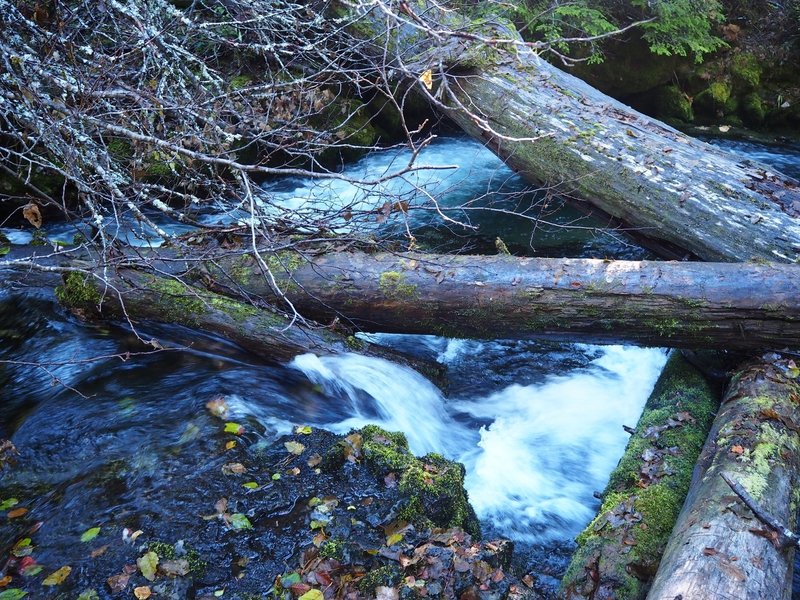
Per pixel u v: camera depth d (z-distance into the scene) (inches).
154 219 256.2
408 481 132.1
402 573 114.8
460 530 124.3
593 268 160.1
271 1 221.8
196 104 184.7
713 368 163.8
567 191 205.5
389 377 169.0
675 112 400.5
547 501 145.9
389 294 167.9
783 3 416.8
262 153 282.5
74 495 133.7
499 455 158.9
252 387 166.1
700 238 177.5
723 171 185.3
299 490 135.6
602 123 206.7
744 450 124.1
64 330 184.7
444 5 269.4
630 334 160.2
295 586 113.0
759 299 149.6
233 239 187.5
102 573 115.4
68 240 236.7
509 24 251.6
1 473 140.5
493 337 169.8
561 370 190.5
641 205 188.1
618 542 114.4
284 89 236.2
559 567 128.6
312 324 173.0
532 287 160.1
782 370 150.3
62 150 166.2
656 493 124.7
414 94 330.3
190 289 164.7
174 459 142.3
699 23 368.5
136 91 167.9
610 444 162.9
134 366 173.9
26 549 120.8
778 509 111.0
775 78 414.3
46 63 168.9
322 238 178.9
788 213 171.9
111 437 150.0
